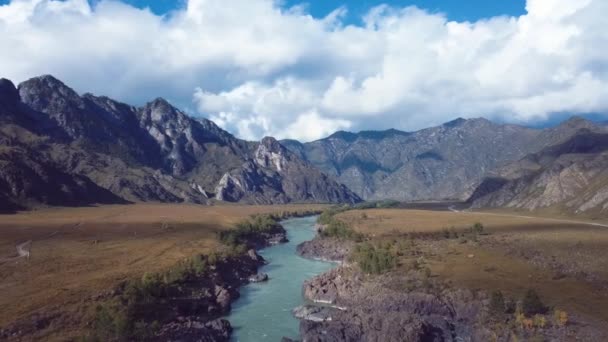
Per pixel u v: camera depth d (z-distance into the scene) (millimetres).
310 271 149125
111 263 126938
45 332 75688
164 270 119500
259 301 113875
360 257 129000
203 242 174750
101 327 77062
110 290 96438
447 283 103312
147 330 81125
